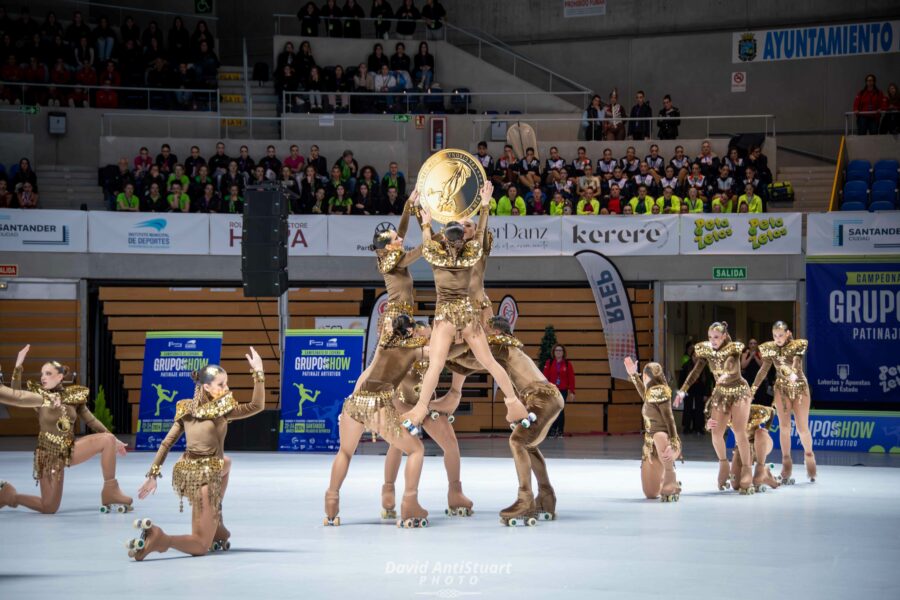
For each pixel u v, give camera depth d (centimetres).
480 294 957
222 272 2203
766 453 1220
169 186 2267
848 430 1866
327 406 1791
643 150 2523
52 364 1012
